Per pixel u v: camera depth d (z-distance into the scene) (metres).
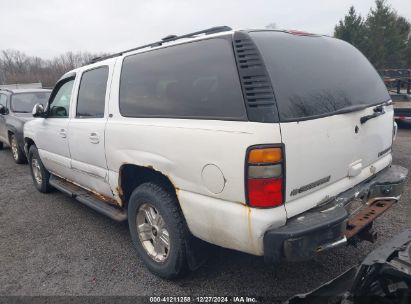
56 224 4.30
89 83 3.68
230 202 2.23
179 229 2.67
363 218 2.67
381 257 1.95
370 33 34.44
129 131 2.93
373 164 2.96
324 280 2.85
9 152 9.30
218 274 2.99
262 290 2.76
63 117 4.16
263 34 2.40
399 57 35.62
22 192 5.64
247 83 2.16
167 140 2.56
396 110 9.33
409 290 1.78
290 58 2.38
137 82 3.00
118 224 4.23
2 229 4.23
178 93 2.60
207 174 2.31
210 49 2.45
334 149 2.41
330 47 2.85
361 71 3.02
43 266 3.32
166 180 2.83
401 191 3.04
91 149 3.49
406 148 7.35
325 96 2.43
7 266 3.36
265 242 2.12
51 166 4.78
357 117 2.61
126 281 2.99
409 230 2.22
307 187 2.26
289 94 2.20
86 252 3.54
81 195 4.10
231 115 2.21
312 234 2.12
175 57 2.70
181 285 2.88
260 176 2.06
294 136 2.12
